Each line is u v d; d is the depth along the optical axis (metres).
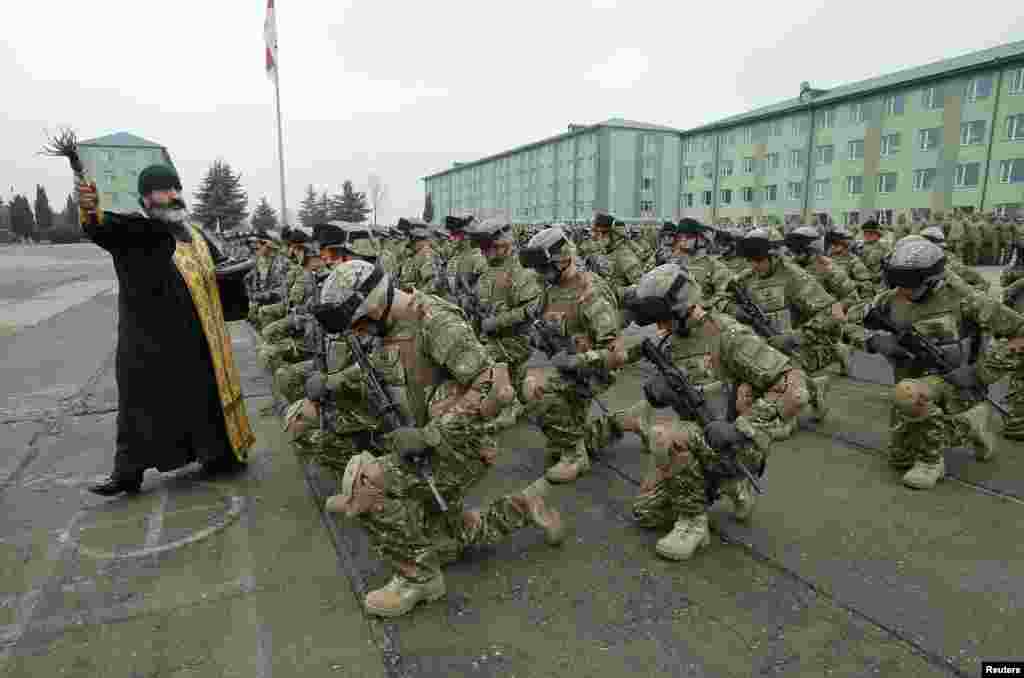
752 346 3.30
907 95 36.94
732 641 2.74
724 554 3.48
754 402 3.46
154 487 4.50
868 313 4.69
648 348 3.51
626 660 2.63
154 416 4.24
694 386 3.40
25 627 2.90
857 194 40.19
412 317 3.01
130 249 3.99
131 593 3.17
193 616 2.98
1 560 3.50
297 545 3.64
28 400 7.00
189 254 4.29
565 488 4.44
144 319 4.14
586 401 4.61
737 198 49.47
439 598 3.07
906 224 23.03
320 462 4.11
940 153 35.66
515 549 3.58
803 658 2.62
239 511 4.09
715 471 3.38
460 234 7.70
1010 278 7.88
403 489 2.94
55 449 5.39
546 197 63.44
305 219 85.00
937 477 4.31
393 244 12.34
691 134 53.41
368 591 3.15
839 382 7.26
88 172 3.61
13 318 13.84
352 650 2.72
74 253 49.56
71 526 3.90
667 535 3.54
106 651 2.73
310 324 5.68
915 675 2.52
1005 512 3.90
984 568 3.28
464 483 3.14
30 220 76.38
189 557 3.51
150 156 61.91
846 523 3.79
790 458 4.88
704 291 7.68
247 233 15.56
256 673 2.58
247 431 4.82
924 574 3.23
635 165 54.88
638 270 8.23
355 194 75.25
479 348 2.94
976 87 33.84
